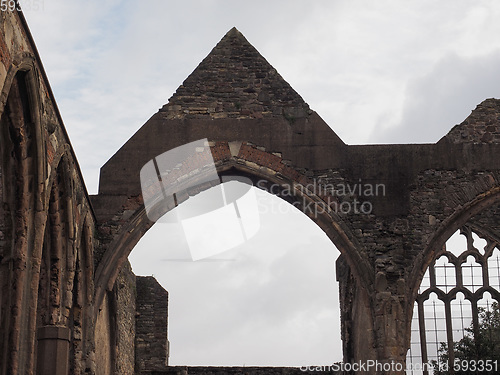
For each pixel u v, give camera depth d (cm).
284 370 3084
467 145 2239
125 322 2748
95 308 2116
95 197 2191
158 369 3094
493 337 2744
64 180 1867
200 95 2272
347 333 2623
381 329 2112
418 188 2212
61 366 1861
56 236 1883
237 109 2261
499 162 2230
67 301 1912
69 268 1914
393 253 2167
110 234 2170
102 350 2288
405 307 2133
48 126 1691
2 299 1606
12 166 1619
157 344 3134
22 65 1470
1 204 1666
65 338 1880
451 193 2212
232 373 3102
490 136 2248
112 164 2212
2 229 1639
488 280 2755
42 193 1661
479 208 2214
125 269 2706
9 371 1577
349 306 2631
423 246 2177
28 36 1498
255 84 2284
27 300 1620
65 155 1839
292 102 2269
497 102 2281
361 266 2158
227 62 2303
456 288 2758
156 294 3181
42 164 1638
